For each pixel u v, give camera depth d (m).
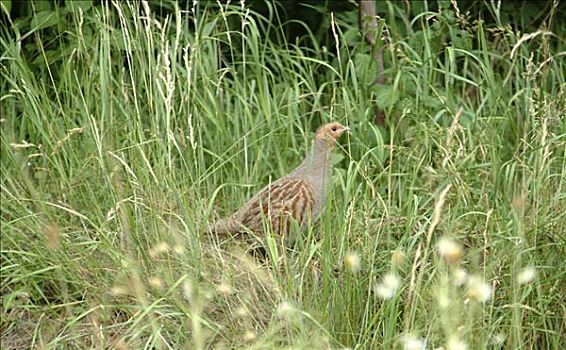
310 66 12.40
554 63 11.91
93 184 10.92
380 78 12.52
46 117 11.27
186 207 9.98
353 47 13.49
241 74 13.30
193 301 8.50
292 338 8.34
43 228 10.16
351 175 10.03
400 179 11.17
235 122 11.92
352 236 9.73
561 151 10.53
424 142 11.34
